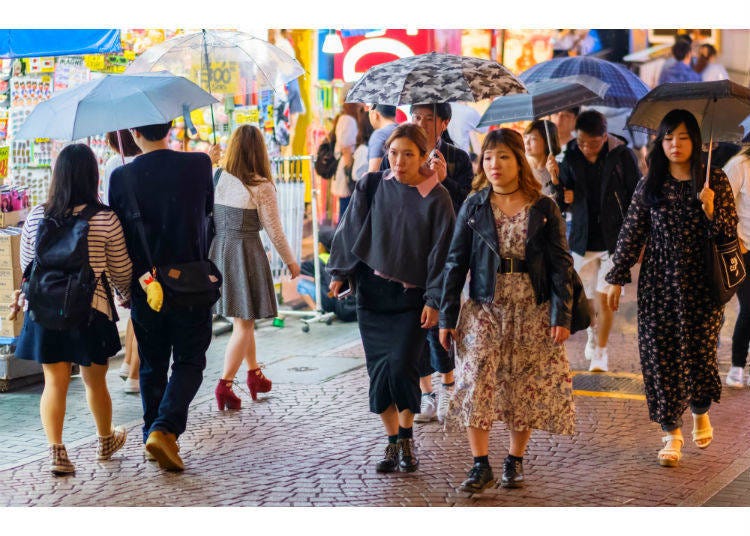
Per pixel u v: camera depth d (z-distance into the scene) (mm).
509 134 5363
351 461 6234
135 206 5934
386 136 7898
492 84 6145
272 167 11367
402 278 5691
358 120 11867
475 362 5418
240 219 7457
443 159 6617
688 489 5672
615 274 6191
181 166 6027
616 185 8250
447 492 5617
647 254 6117
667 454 6102
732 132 6691
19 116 8914
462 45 12859
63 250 5723
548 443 6598
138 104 5676
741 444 6590
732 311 11227
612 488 5691
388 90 6059
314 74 11984
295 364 9219
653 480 5836
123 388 8211
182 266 6012
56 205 5836
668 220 5984
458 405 5449
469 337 5480
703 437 6293
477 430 5457
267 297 7551
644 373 6191
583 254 8492
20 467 6121
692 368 6156
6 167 8859
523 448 5691
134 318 6152
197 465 6172
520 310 5422
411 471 5973
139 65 7785
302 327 10961
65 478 5910
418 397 5812
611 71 8812
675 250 5984
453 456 6344
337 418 7305
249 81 7922
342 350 9891
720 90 6070
